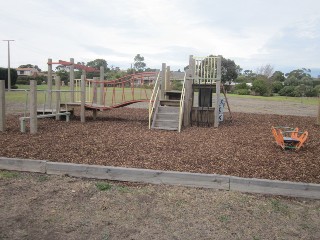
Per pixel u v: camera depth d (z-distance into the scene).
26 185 4.82
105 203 4.22
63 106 12.26
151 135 8.74
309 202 4.45
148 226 3.62
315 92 45.91
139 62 82.62
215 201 4.38
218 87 10.72
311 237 3.46
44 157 5.93
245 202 4.37
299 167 5.70
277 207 4.23
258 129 10.63
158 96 11.80
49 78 11.99
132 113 15.91
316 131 10.81
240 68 80.12
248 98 36.56
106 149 6.76
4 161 5.58
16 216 3.78
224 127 10.93
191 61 10.87
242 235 3.47
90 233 3.42
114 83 14.09
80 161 5.72
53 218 3.75
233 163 5.87
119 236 3.38
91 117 13.33
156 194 4.58
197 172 5.24
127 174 5.12
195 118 11.24
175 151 6.73
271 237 3.45
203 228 3.61
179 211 4.04
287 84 55.22
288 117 15.39
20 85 53.59
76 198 4.36
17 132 8.75
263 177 5.07
